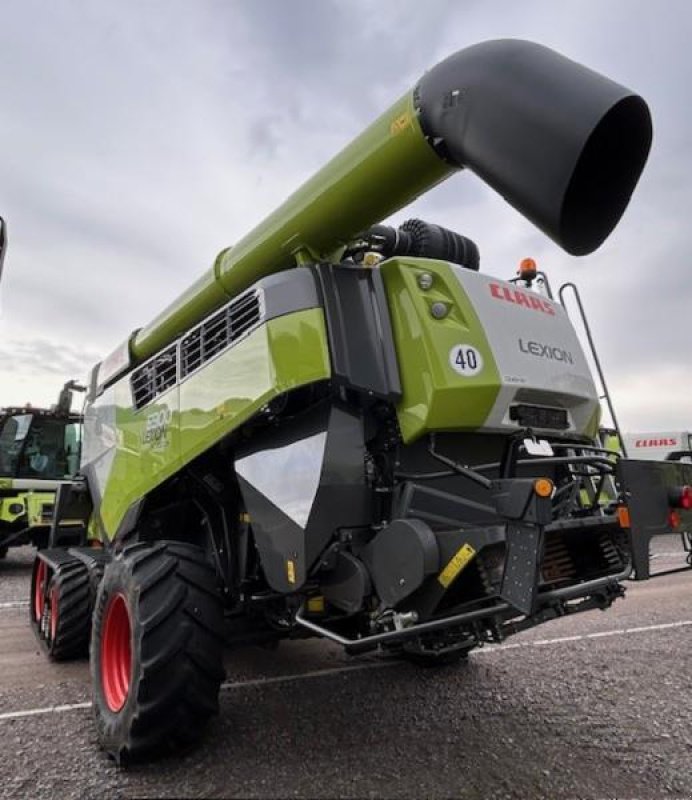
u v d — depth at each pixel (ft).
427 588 8.38
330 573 9.20
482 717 11.12
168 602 9.47
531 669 13.97
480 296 9.69
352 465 9.23
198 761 9.39
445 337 9.14
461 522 9.39
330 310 9.40
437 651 9.43
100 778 8.92
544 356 10.11
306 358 9.23
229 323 10.73
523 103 7.06
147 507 13.38
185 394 11.69
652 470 8.64
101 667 10.52
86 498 19.61
